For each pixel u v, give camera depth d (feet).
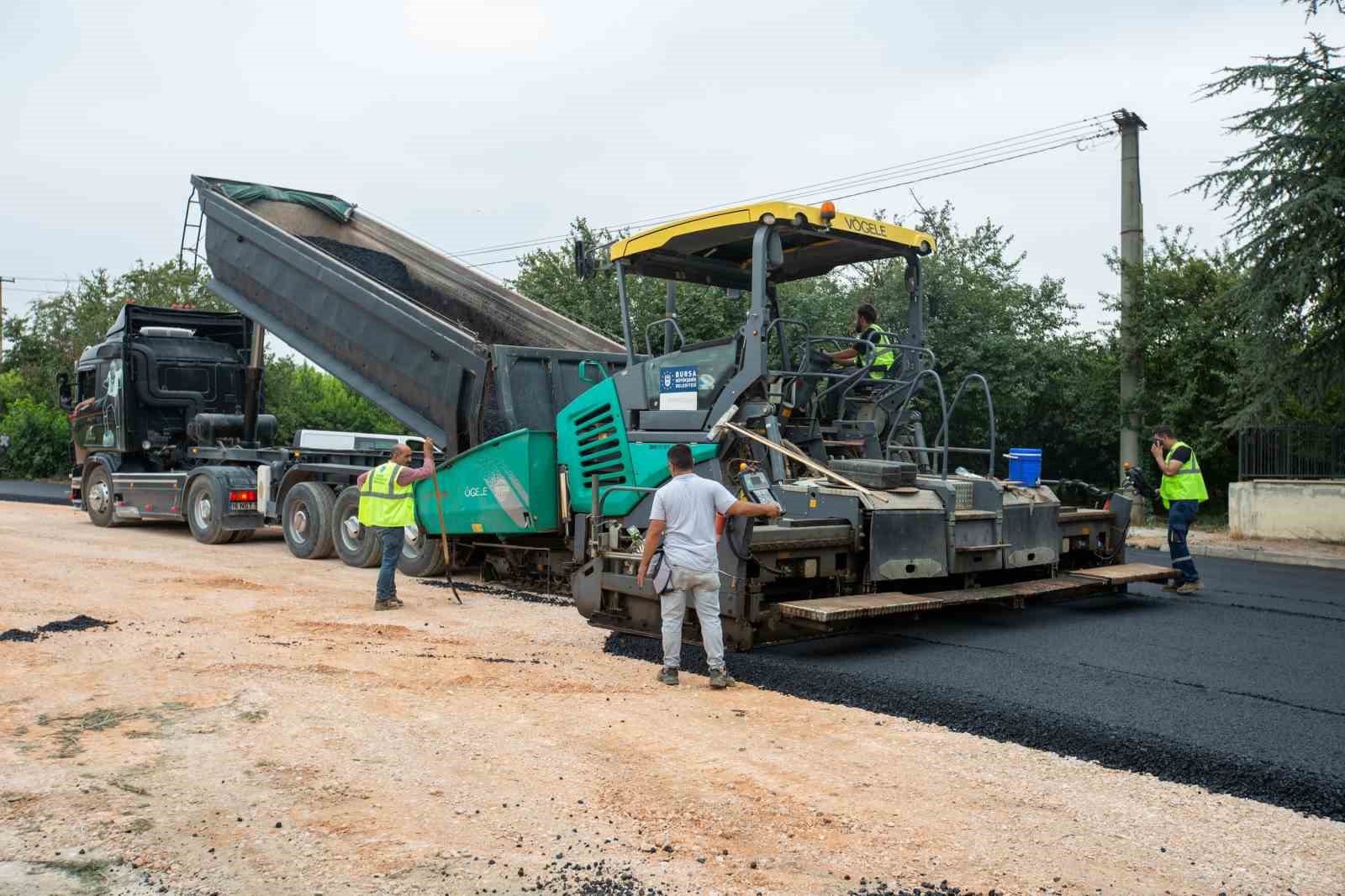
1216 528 56.13
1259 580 36.32
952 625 26.21
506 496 30.60
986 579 28.63
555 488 30.07
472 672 21.12
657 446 25.93
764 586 23.93
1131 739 15.89
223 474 43.93
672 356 26.21
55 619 25.85
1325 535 47.39
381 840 12.41
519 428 32.71
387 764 15.21
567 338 37.29
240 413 51.55
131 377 48.49
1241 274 54.85
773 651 22.81
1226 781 14.47
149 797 13.76
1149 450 59.36
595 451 28.25
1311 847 12.41
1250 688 19.44
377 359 36.50
